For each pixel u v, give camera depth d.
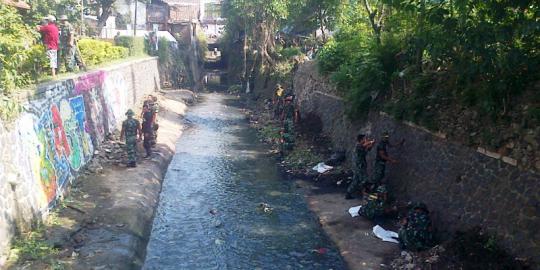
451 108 10.25
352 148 15.07
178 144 20.17
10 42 9.22
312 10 28.19
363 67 13.58
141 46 33.84
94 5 35.66
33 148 9.88
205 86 45.22
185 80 42.69
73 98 13.58
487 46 8.43
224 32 49.06
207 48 53.97
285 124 17.95
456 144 9.65
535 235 7.28
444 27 8.73
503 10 7.82
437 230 9.55
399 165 11.91
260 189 14.13
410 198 11.04
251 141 21.25
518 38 8.38
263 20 34.16
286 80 29.34
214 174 15.75
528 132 7.94
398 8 9.90
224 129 24.16
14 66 9.48
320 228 11.23
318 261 9.54
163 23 54.38
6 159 8.52
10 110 8.75
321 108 19.69
